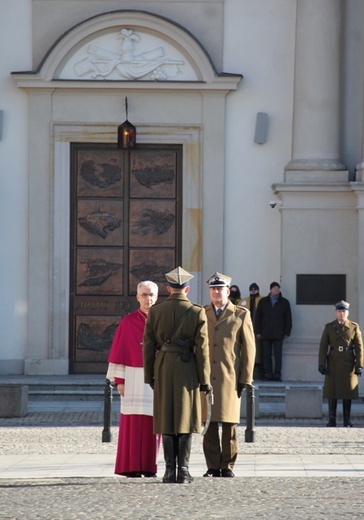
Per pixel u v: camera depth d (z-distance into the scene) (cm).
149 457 2711
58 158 5472
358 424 4319
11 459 3159
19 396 4394
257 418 4409
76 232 5512
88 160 5500
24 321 5475
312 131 5300
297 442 3594
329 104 5309
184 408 2516
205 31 5491
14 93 5469
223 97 5475
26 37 5481
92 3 5475
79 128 5462
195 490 2361
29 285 5459
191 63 5475
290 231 5294
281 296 5241
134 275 5525
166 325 2539
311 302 5291
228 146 5497
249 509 2089
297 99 5356
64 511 2080
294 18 5478
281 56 5478
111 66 5441
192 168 5494
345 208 5278
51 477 2725
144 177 5519
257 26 5494
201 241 5491
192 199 5500
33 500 2231
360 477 2664
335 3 5319
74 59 5453
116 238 5522
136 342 2706
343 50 5400
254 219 5491
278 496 2270
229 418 2717
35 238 5462
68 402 4906
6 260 5475
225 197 5497
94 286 5516
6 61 5475
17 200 5472
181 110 5481
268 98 5481
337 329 4225
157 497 2255
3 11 5478
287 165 5334
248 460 3109
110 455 3262
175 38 5450
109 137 5472
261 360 5312
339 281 5291
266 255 5488
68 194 5488
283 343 5294
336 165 5281
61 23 5475
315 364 5256
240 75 5428
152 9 5491
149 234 5525
